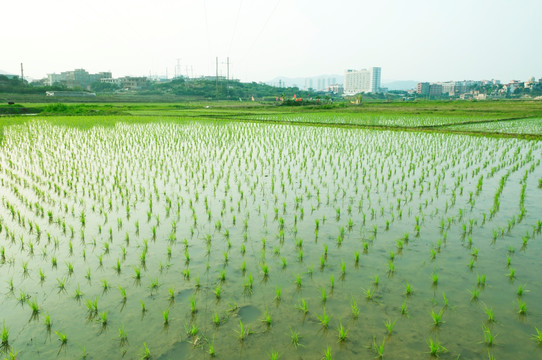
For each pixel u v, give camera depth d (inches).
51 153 709.3
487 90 6771.7
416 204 407.5
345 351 179.3
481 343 184.2
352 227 342.0
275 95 5536.4
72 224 350.3
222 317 206.8
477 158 654.5
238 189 469.1
